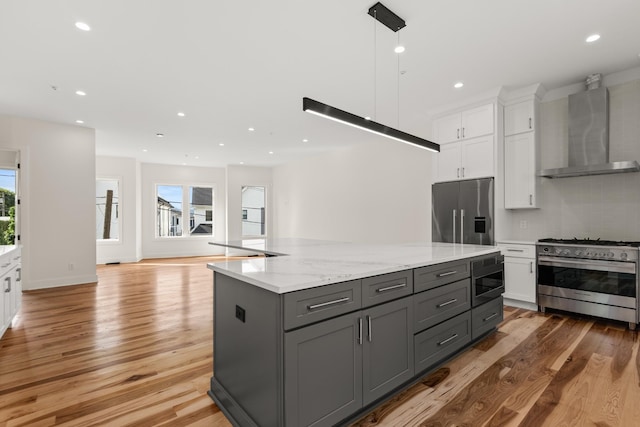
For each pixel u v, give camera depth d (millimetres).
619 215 3525
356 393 1675
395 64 3221
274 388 1438
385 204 6059
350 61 3152
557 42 2846
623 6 2338
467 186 4191
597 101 3469
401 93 3969
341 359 1607
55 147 5070
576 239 3771
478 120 4121
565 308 3457
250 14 2398
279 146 6785
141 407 1878
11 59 3031
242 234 9453
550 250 3564
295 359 1424
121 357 2543
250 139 6168
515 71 3412
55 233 5086
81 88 3723
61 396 1987
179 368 2363
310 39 2754
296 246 3264
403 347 1957
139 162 8391
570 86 3809
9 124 4715
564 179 3891
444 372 2256
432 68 3320
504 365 2359
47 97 3992
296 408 1424
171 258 8711
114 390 2061
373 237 6309
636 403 1869
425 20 2500
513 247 3854
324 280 1528
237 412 1712
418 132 5250
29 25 2494
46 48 2838
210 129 5477
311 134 5816
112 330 3154
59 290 4867
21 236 4824
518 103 3982
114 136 5883
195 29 2584
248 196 9672
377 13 2375
